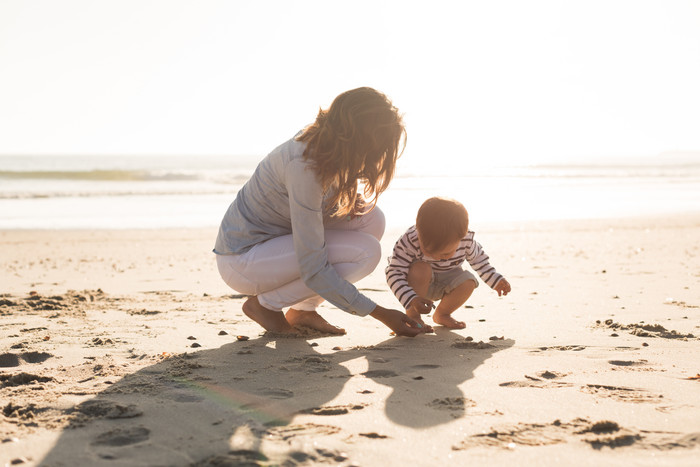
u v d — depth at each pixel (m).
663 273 5.87
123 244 9.31
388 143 2.63
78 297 4.55
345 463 1.63
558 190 22.05
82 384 2.34
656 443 1.75
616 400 2.12
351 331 3.29
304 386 2.29
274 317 3.16
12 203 16.52
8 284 5.50
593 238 9.56
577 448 1.73
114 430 1.86
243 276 3.04
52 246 9.04
